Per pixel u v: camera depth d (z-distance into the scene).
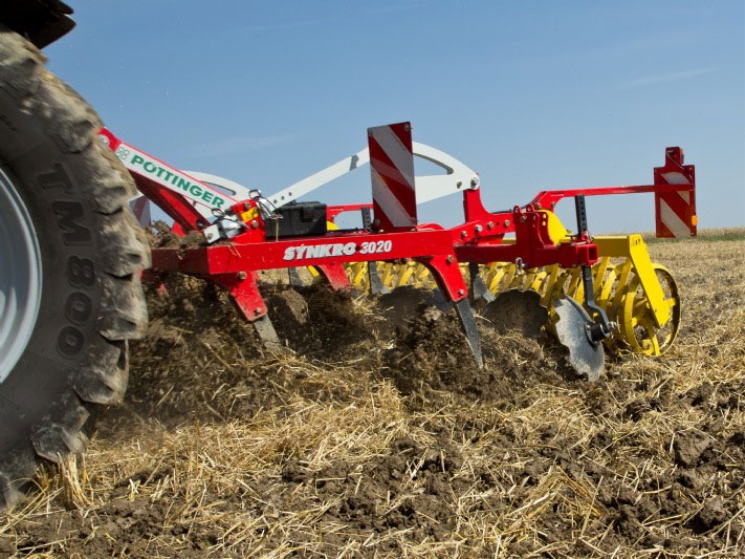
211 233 4.29
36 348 2.89
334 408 4.20
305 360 4.66
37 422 2.89
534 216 5.23
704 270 13.59
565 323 4.90
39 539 2.70
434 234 4.70
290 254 4.24
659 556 2.73
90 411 2.94
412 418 4.14
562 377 4.85
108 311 2.86
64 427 2.89
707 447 3.71
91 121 2.73
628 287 5.54
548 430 3.98
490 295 5.83
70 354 2.89
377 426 3.97
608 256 5.59
